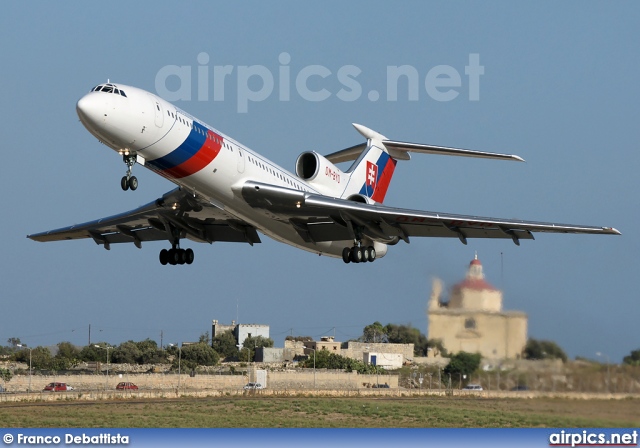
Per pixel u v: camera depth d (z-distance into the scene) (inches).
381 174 4018.2
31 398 4183.1
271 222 3437.5
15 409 3826.3
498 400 3240.7
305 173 3690.9
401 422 3277.6
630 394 2999.5
